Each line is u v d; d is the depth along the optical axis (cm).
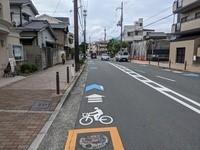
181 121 554
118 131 488
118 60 4391
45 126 509
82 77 1549
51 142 433
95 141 436
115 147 409
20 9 2469
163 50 4041
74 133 479
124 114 617
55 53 2761
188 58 2512
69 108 695
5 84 1070
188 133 476
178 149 399
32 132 471
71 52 5450
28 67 1599
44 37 2695
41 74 1557
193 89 1022
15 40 1684
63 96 816
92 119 577
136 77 1523
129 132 482
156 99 806
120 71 2022
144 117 588
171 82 1262
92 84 1199
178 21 3175
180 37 3020
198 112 635
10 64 1375
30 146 404
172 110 656
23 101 735
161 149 400
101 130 496
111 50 6856
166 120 562
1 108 650
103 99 812
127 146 412
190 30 2528
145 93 925
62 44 4138
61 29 4159
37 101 738
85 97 858
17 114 596
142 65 2992
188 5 2477
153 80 1355
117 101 778
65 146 414
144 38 5238
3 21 1289
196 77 1528
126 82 1267
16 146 404
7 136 449
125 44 5888
